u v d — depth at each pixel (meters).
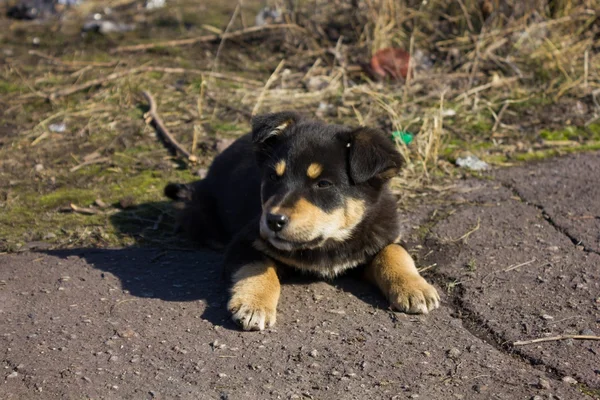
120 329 1.26
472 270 1.40
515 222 1.53
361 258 1.37
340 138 1.34
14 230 1.54
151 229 1.56
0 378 1.18
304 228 1.28
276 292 1.31
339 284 1.38
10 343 1.23
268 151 1.36
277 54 2.23
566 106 1.91
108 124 1.89
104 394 1.15
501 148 1.79
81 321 1.28
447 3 2.22
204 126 1.87
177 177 1.71
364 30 2.14
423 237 1.50
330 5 2.34
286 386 1.16
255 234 1.37
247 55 2.24
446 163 1.74
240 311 1.26
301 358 1.21
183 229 1.55
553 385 1.17
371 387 1.16
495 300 1.33
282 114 1.37
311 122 1.38
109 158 1.77
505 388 1.16
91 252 1.48
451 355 1.22
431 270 1.41
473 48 2.10
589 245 1.45
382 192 1.38
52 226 1.56
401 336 1.25
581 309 1.30
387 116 1.87
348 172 1.32
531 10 2.11
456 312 1.31
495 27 2.11
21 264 1.43
